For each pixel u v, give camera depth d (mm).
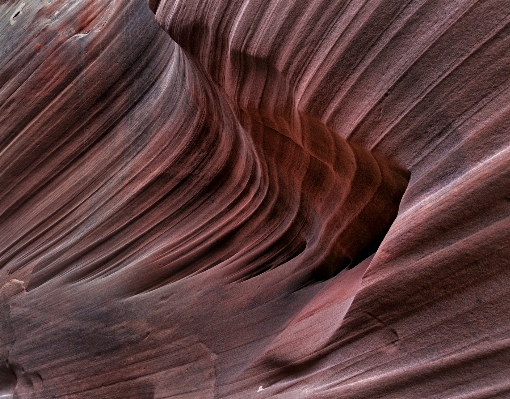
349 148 2982
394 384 2221
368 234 3623
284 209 4500
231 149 4980
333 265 3932
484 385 1980
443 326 2143
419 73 2287
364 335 2406
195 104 5137
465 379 2037
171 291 4879
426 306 2205
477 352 2018
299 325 3105
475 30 2102
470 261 2072
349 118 2615
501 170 1985
